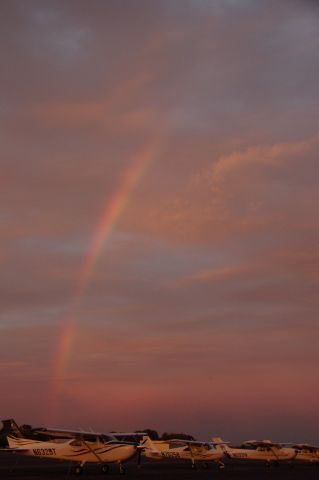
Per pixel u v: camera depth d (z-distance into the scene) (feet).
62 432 140.87
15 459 264.72
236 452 200.23
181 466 202.18
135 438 173.88
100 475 137.59
